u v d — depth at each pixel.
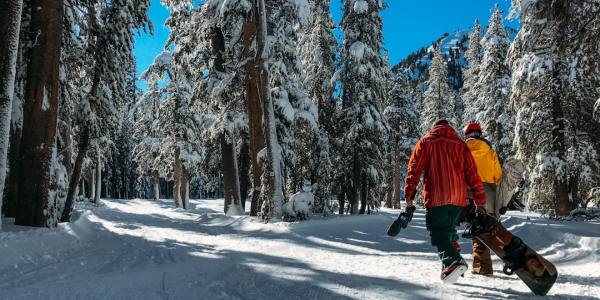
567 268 5.30
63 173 10.44
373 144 20.70
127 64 15.70
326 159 20.06
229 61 19.12
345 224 13.26
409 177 4.09
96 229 11.21
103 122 15.42
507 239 3.71
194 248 7.91
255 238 10.62
